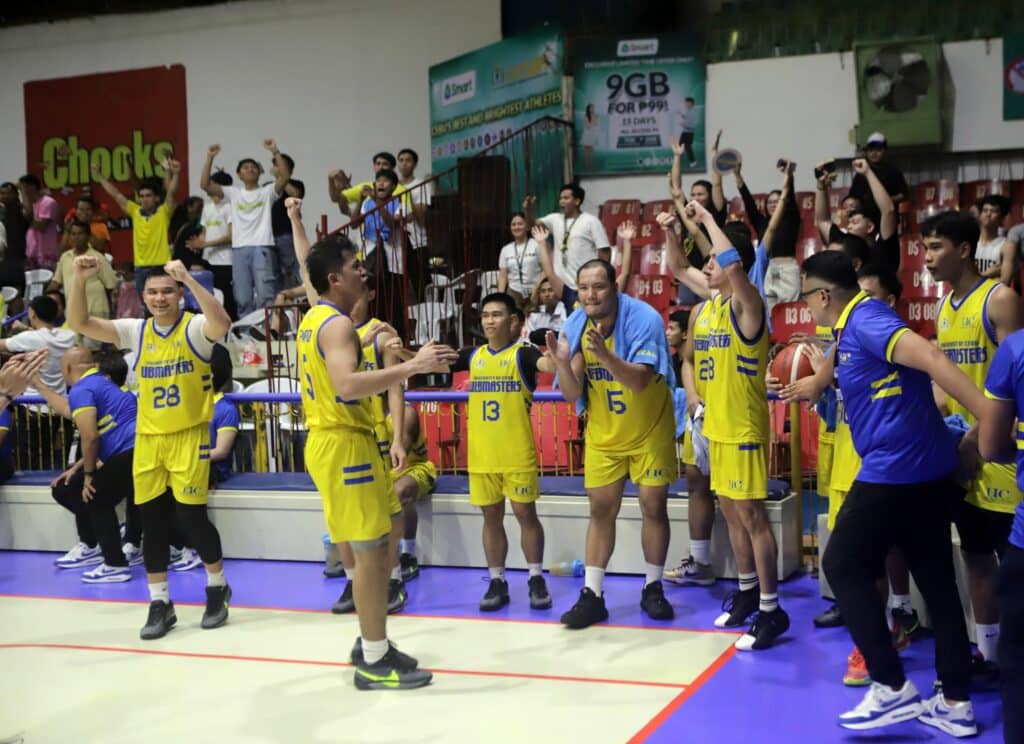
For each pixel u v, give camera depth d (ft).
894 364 12.33
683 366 19.98
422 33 42.32
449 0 41.81
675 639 16.71
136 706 14.47
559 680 14.96
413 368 13.65
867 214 26.27
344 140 43.73
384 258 31.68
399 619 18.33
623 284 21.58
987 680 14.23
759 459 16.05
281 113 44.62
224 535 23.40
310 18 43.98
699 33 36.47
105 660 16.63
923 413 12.39
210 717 13.96
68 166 48.03
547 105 37.19
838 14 35.24
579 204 31.68
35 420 27.55
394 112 42.93
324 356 14.19
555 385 26.25
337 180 36.32
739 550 17.06
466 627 17.74
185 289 35.24
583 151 37.27
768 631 16.06
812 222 35.09
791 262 29.30
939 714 12.83
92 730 13.61
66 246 40.93
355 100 43.45
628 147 36.91
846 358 12.70
